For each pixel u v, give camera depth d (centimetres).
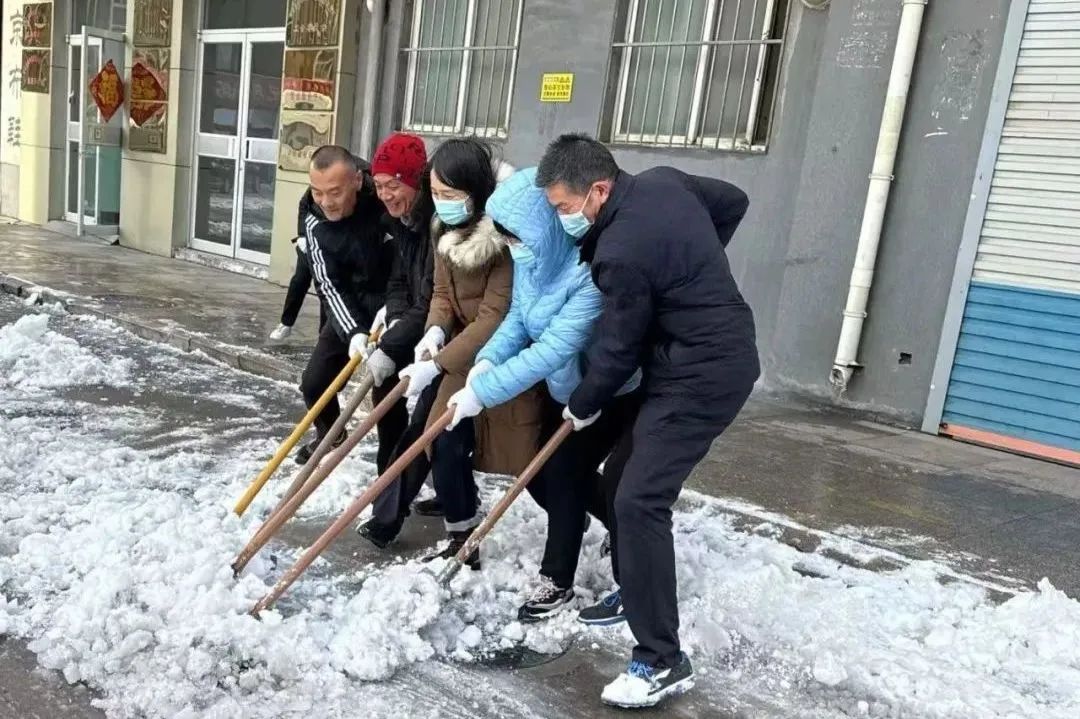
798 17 626
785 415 607
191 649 270
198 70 1109
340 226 389
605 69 728
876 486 474
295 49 948
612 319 262
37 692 257
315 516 395
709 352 263
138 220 1180
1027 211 546
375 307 403
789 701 283
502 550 362
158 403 553
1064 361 540
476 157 304
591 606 324
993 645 310
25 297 836
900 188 588
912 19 566
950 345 575
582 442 311
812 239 625
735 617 318
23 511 358
